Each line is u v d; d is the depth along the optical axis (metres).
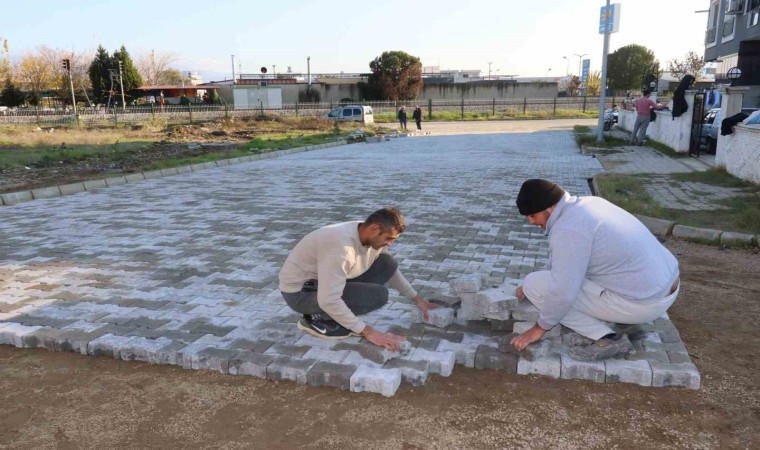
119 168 13.93
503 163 14.63
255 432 2.88
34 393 3.28
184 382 3.38
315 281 3.66
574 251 3.05
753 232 6.55
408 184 10.98
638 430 2.87
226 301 4.54
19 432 2.91
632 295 3.12
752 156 9.73
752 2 24.69
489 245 6.31
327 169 13.70
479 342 3.69
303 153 18.52
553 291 3.12
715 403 3.09
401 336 3.69
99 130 27.36
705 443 2.76
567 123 37.91
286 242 6.52
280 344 3.69
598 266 3.15
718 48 30.58
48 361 3.66
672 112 15.27
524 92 56.31
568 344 3.46
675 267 3.25
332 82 54.19
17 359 3.70
